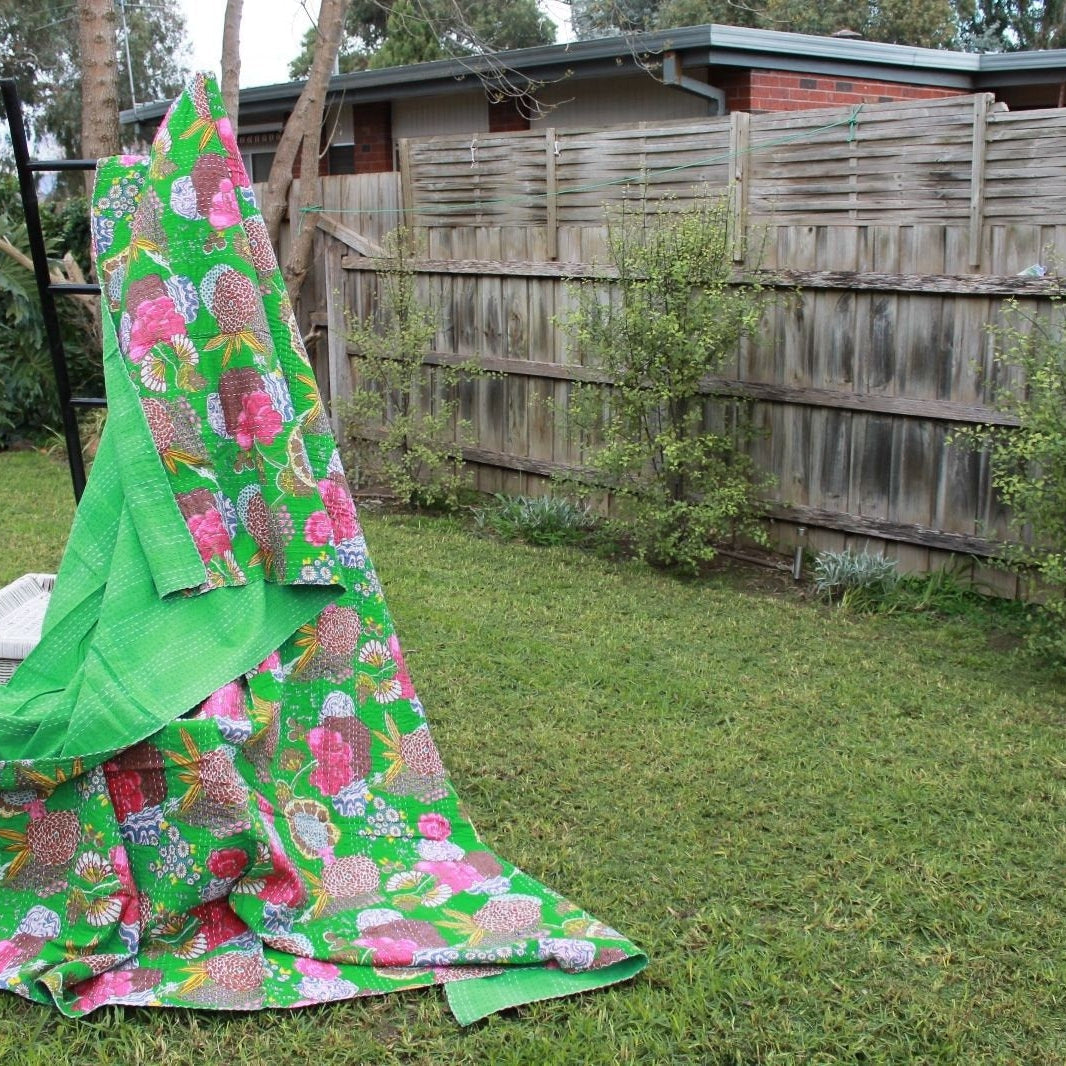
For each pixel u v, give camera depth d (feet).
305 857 11.12
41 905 9.99
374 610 12.07
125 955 9.75
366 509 27.14
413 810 12.05
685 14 51.42
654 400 21.30
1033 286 17.67
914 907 10.79
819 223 20.48
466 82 36.83
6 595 13.69
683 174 22.08
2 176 36.65
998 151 18.06
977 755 13.98
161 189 10.90
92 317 33.17
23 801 9.86
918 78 33.17
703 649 17.69
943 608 19.29
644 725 14.90
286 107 43.88
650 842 12.02
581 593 20.53
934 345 19.36
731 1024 9.21
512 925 10.50
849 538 21.27
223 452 11.04
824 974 9.84
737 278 21.34
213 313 10.94
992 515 19.11
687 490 22.27
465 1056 8.90
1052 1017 9.32
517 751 14.12
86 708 9.72
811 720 15.03
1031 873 11.37
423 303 27.53
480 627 18.58
